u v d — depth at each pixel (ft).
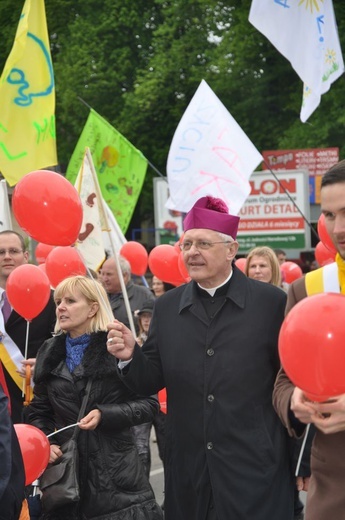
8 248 26.68
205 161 34.99
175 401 17.67
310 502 13.96
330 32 34.88
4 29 115.24
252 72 106.01
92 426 19.20
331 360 12.04
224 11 108.27
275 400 14.89
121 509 19.48
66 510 19.39
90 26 111.96
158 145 114.93
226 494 16.83
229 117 35.19
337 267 14.16
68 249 30.66
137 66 115.03
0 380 24.82
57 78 112.57
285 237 69.31
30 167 30.27
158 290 40.81
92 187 31.55
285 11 34.58
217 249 17.42
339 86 92.27
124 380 17.74
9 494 13.60
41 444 17.15
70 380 20.10
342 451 13.61
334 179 12.98
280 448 17.08
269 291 17.80
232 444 16.97
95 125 46.98
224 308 17.60
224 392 17.10
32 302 24.29
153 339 18.33
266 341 17.30
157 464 38.19
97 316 20.44
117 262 20.61
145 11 115.03
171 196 35.47
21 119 30.35
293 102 101.91
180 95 111.75
